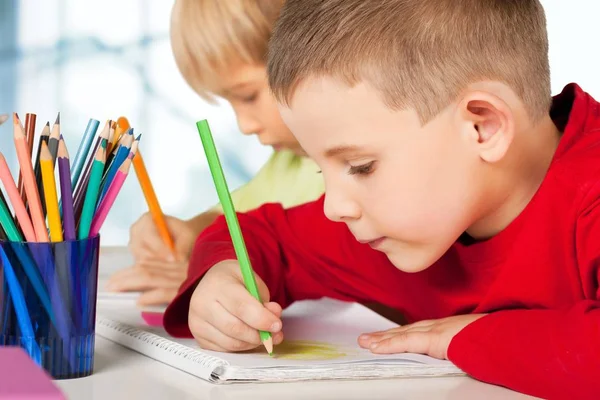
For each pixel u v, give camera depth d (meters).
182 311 1.03
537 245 1.04
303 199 1.93
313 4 0.93
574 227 0.99
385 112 0.92
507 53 0.97
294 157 1.94
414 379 0.85
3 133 3.60
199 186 3.57
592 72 3.03
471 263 1.11
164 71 3.67
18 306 0.83
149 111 3.66
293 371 0.84
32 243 0.82
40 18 3.66
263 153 3.46
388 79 0.91
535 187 1.04
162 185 3.58
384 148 0.93
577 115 1.05
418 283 1.22
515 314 0.88
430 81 0.93
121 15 3.68
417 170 0.94
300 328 1.07
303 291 1.29
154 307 1.20
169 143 3.62
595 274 0.96
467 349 0.86
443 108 0.94
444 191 0.96
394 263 1.01
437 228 0.97
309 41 0.92
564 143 1.02
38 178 0.85
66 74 3.66
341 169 0.95
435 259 1.00
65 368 0.84
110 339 1.03
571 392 0.80
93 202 0.85
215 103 1.84
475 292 1.14
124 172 0.86
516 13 1.00
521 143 1.01
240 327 0.91
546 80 1.03
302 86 0.92
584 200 0.97
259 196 1.94
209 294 0.95
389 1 0.93
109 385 0.82
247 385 0.82
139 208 3.49
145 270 1.35
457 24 0.94
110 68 3.68
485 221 1.07
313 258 1.29
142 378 0.85
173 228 1.58
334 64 0.90
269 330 0.91
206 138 0.95
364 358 0.89
